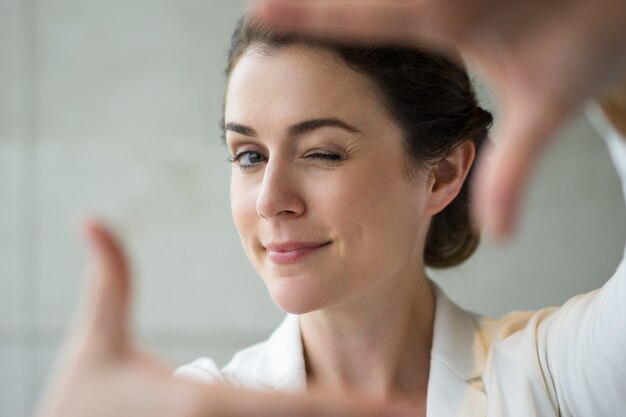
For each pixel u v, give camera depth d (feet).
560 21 0.63
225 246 7.08
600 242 6.81
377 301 2.79
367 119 2.51
